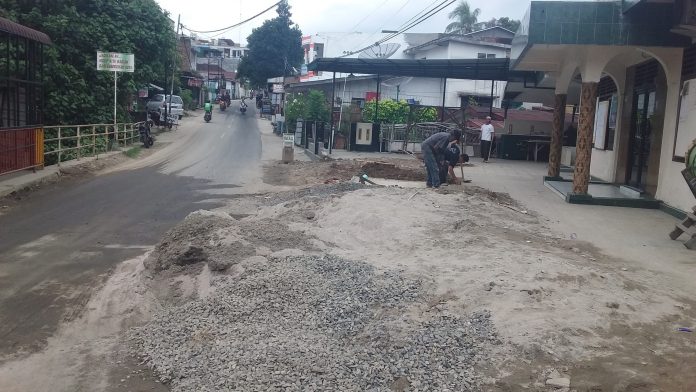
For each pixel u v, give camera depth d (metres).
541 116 29.38
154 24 28.69
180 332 5.67
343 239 8.47
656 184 12.51
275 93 52.88
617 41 11.24
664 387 4.05
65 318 6.26
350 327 5.39
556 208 11.79
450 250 7.41
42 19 24.25
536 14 11.39
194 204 13.00
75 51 25.17
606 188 14.55
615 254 7.88
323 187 13.66
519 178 17.45
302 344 5.12
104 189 14.92
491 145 24.52
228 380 4.61
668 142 11.85
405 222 8.80
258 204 12.90
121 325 6.14
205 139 31.50
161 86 44.34
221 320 5.82
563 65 15.35
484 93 44.12
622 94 15.38
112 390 4.71
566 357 4.48
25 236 9.77
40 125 16.50
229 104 66.50
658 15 11.10
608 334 4.84
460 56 42.84
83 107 24.80
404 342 4.91
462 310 5.43
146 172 18.56
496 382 4.25
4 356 5.36
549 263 6.61
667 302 5.66
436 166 13.17
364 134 26.81
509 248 7.50
